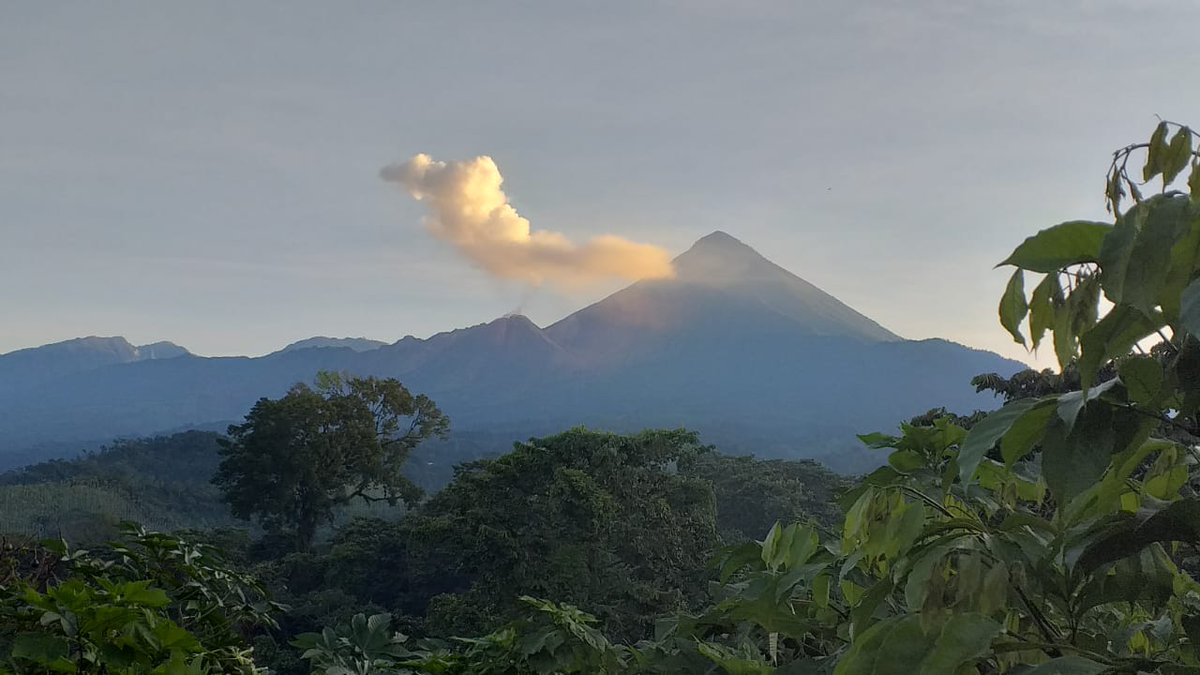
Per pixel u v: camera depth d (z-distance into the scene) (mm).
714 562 3375
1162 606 1982
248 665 3592
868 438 2514
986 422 1525
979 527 1857
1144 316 1363
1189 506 1505
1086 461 1446
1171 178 1314
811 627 2658
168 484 104750
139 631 2732
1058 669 1341
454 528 24172
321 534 58531
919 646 1460
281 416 47219
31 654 2582
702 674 2818
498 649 3285
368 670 3854
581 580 21891
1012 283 1489
